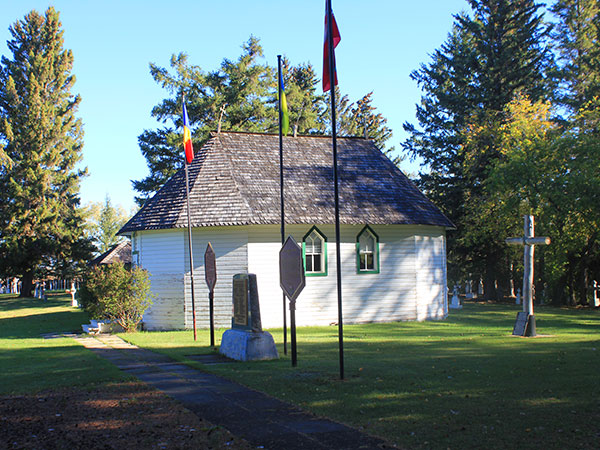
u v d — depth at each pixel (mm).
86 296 24672
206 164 27156
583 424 7688
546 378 11008
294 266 13531
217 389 10844
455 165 47312
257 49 51406
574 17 51281
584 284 37312
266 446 7203
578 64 48562
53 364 14828
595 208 30250
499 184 34562
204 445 7309
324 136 31031
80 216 55719
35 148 53344
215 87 50594
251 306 14844
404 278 27531
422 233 28266
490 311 34062
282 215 15719
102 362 14797
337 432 7723
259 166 27578
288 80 66875
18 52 55094
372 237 27188
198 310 25188
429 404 9070
